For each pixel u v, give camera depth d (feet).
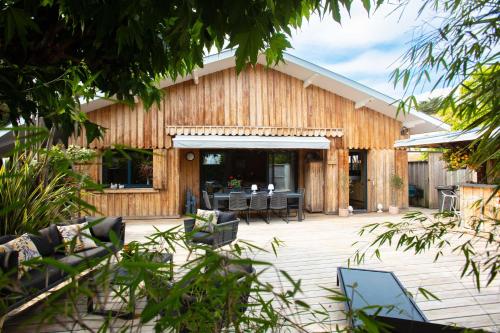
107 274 1.73
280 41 5.32
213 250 1.98
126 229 22.88
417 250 4.23
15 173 2.58
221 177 30.91
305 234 21.42
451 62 3.91
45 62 4.30
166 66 5.13
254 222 26.37
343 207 30.22
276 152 32.19
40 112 4.73
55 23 4.03
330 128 29.94
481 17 3.51
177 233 2.60
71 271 1.69
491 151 3.30
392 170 31.32
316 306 9.90
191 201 28.19
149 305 1.87
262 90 29.19
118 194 26.68
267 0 3.31
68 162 2.06
